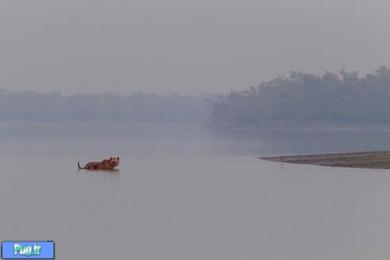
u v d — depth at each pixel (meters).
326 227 128.12
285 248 110.50
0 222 136.00
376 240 115.94
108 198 176.00
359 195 174.00
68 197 178.25
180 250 109.44
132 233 124.00
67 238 119.44
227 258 104.38
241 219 138.12
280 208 153.38
